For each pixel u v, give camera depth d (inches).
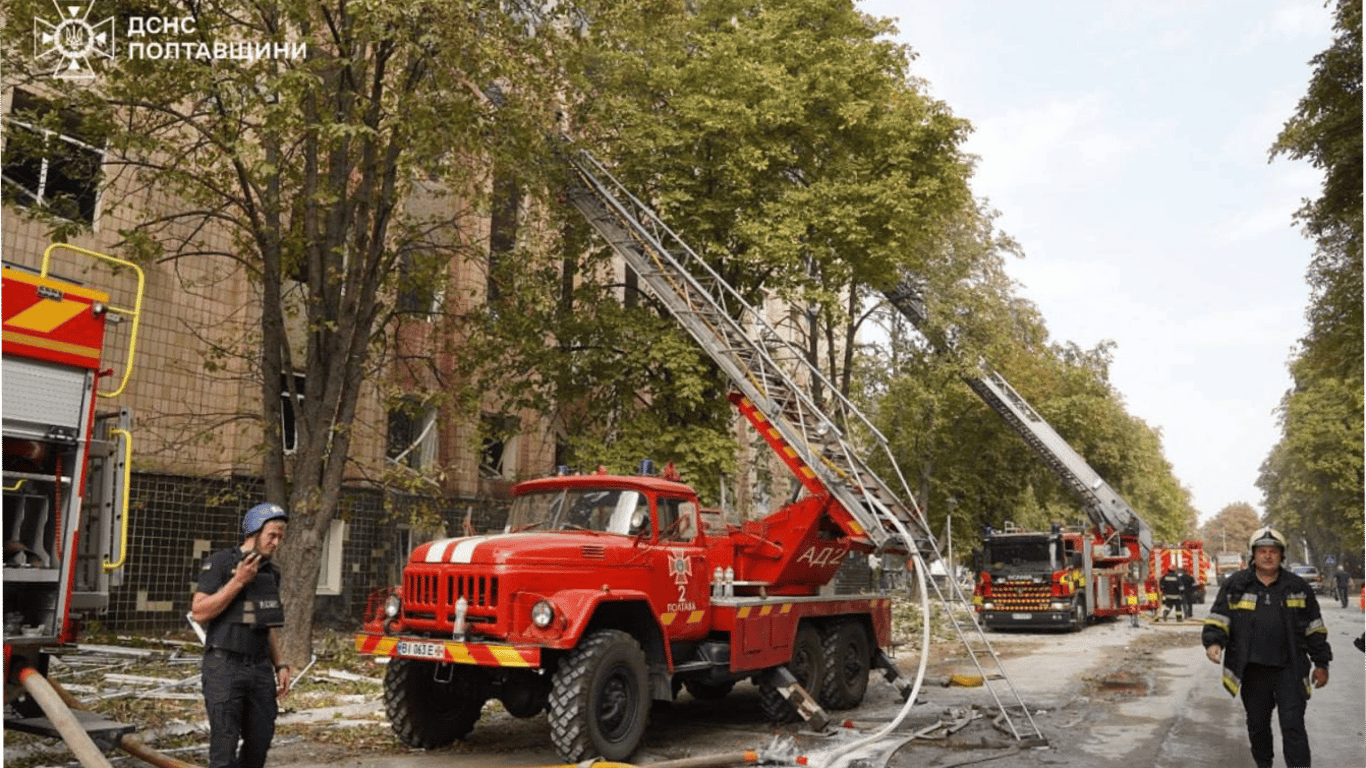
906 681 523.8
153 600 649.6
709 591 410.6
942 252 1136.2
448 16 483.8
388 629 350.6
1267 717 276.4
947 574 461.4
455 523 884.0
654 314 809.5
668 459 771.4
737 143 795.4
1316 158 740.7
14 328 262.5
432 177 581.9
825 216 795.4
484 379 761.6
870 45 853.2
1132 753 370.6
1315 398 2269.9
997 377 1347.2
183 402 677.9
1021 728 423.5
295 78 459.8
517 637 324.2
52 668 472.7
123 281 658.2
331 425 550.9
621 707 335.9
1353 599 2459.4
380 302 590.9
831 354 967.0
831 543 500.1
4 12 474.9
